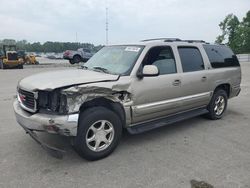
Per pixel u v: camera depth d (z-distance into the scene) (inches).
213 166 157.5
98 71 187.0
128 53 192.4
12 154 170.2
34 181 139.3
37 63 1196.5
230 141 198.7
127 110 174.7
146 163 160.6
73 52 1159.6
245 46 3021.7
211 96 240.2
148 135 209.0
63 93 146.3
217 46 257.0
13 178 141.9
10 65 911.7
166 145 189.2
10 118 249.4
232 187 135.5
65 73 179.5
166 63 199.9
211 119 252.5
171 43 208.2
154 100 188.9
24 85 164.2
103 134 164.6
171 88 198.4
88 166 156.2
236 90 273.9
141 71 179.6
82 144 155.4
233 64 270.1
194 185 136.6
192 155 172.6
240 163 161.9
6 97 357.4
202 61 231.6
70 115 146.9
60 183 137.6
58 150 146.3
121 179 141.9
